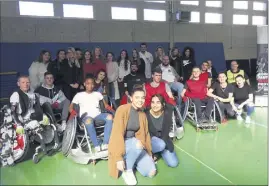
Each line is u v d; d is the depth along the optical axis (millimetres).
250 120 4449
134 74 4789
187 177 2516
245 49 9086
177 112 3508
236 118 4539
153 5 7574
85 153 2912
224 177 2510
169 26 7785
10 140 2814
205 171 2637
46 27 6363
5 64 5824
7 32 5953
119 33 7211
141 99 2439
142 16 7500
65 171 2697
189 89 4191
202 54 8227
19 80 2951
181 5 7957
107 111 3238
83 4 6754
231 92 4340
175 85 4453
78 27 6719
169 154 2742
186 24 8031
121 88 5055
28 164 2873
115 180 2492
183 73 5707
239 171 2629
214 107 4074
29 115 2943
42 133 3143
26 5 6156
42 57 4496
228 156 3004
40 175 2619
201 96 4156
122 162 2363
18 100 2873
